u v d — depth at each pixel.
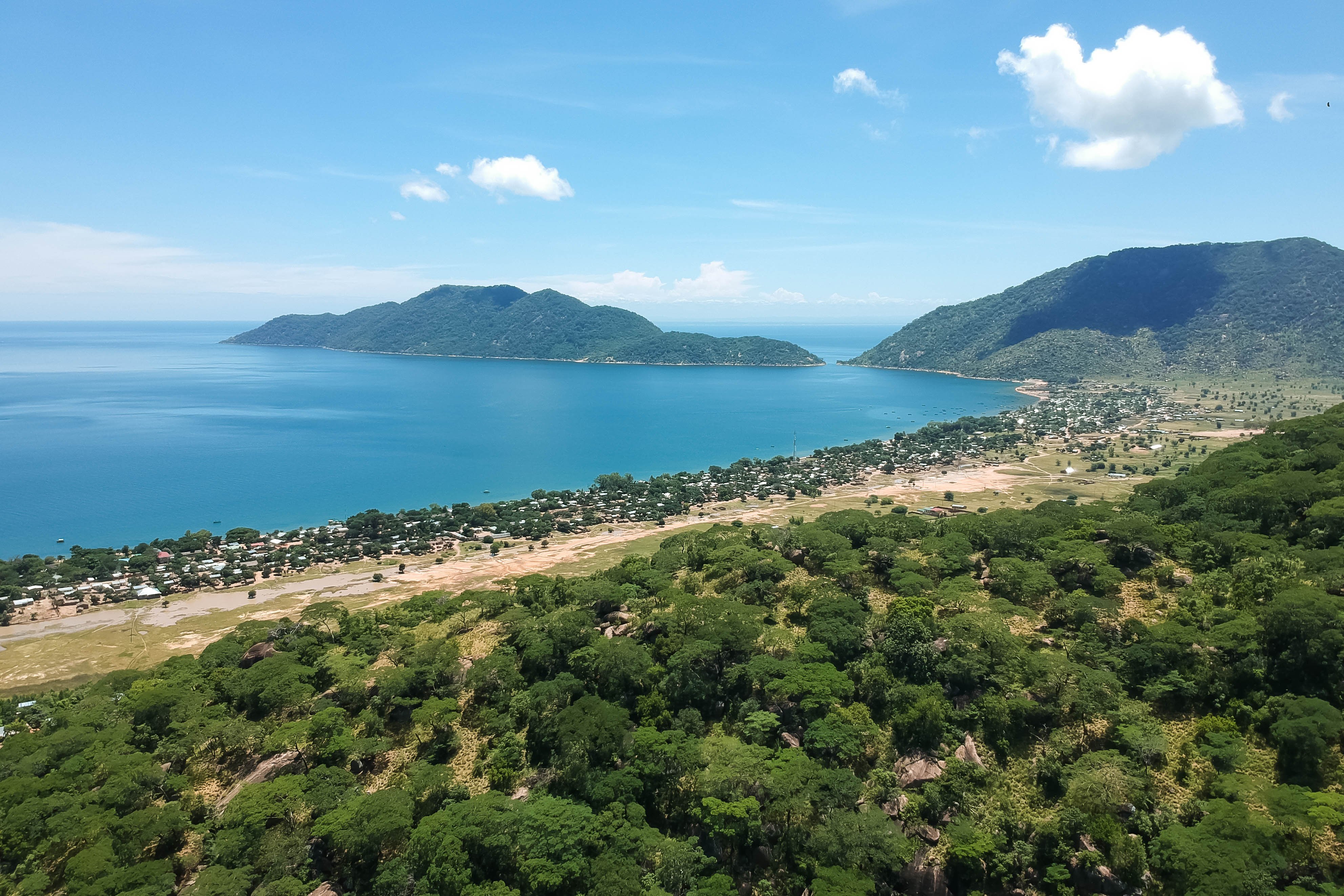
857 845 48.44
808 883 48.94
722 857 52.06
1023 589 76.69
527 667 76.19
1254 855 42.97
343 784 60.25
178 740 68.19
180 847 57.03
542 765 62.41
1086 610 69.19
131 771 62.69
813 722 60.50
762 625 75.88
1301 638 56.88
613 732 60.25
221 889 49.66
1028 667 61.22
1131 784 49.69
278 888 50.81
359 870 53.88
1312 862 43.03
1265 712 54.12
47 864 54.53
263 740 67.25
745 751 57.31
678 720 64.06
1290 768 50.19
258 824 55.25
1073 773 52.19
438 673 73.44
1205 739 53.94
